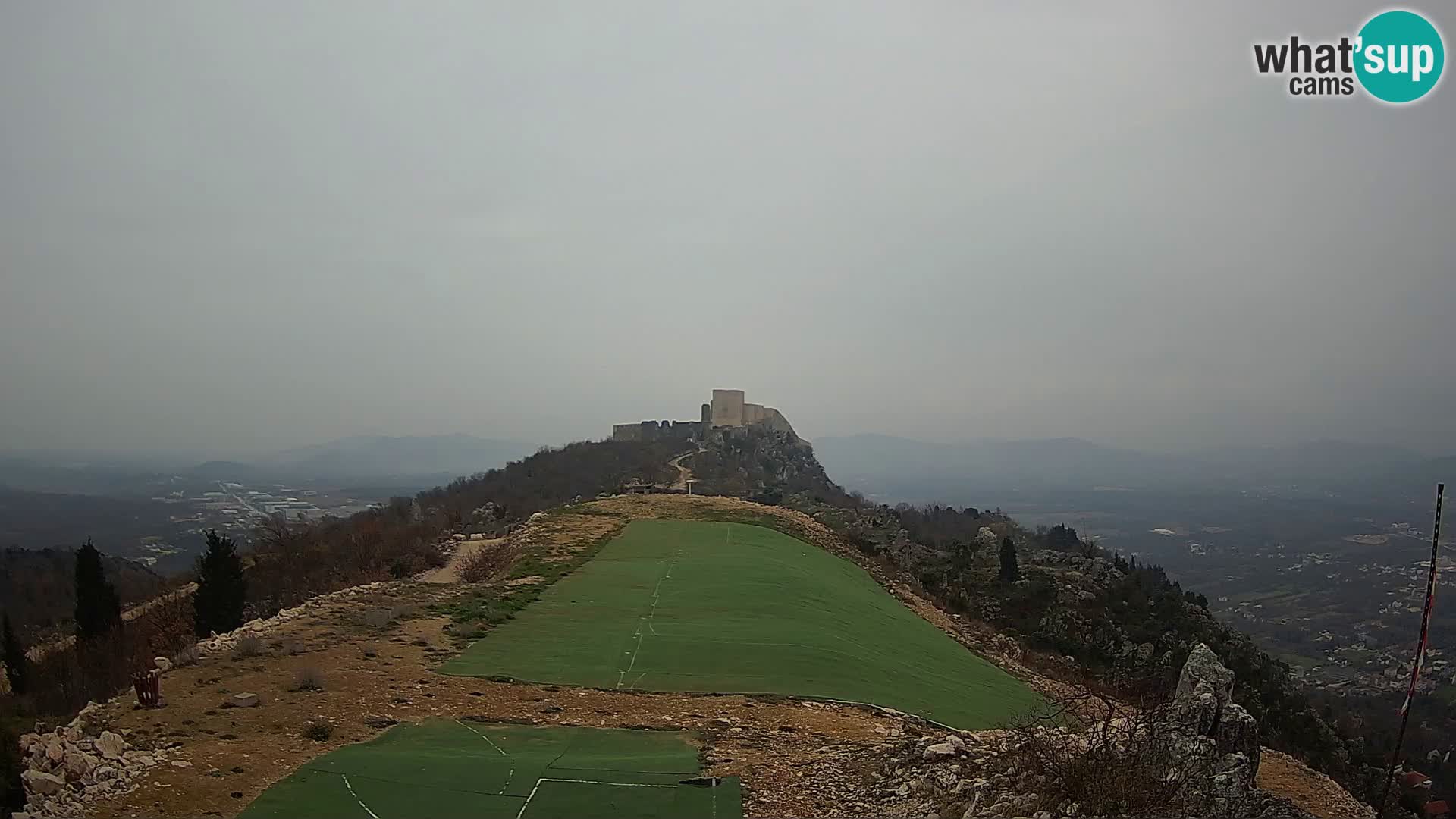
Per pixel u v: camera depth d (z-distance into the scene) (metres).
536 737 15.95
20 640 39.50
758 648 24.11
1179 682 15.54
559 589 31.59
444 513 70.38
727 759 14.84
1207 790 11.77
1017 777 12.12
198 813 11.55
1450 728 42.47
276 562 51.34
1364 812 25.36
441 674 20.17
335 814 11.72
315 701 17.19
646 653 23.19
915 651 30.50
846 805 12.83
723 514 54.06
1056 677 39.75
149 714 15.67
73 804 11.52
